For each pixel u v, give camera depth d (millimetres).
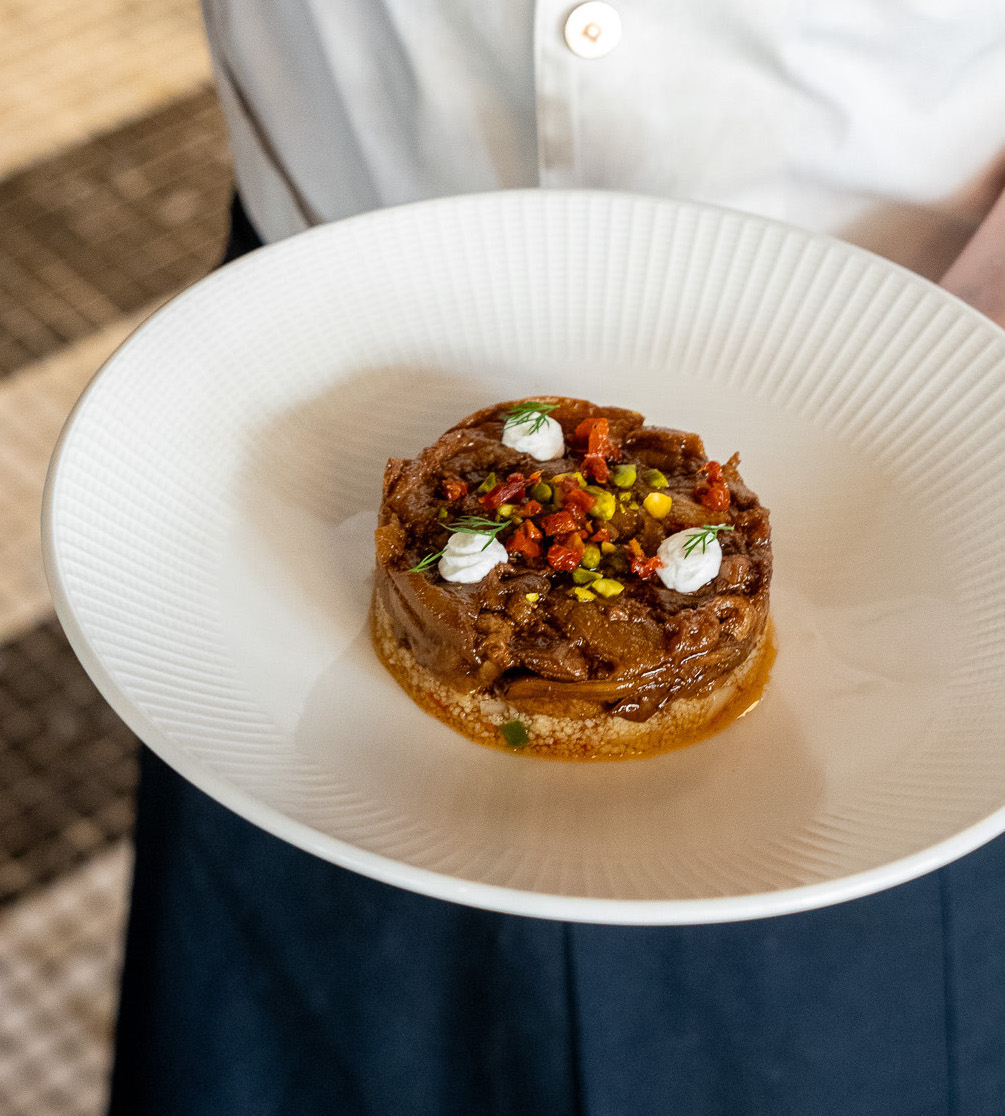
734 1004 448
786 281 489
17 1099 697
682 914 373
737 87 500
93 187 1094
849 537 474
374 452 492
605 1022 445
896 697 441
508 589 445
